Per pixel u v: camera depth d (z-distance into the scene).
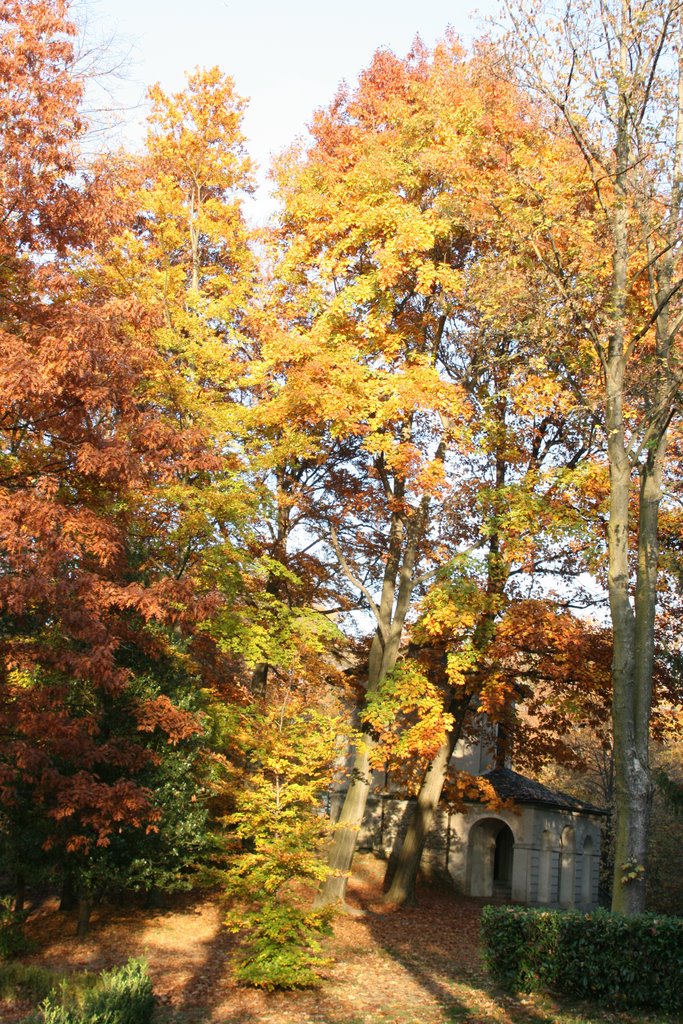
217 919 22.11
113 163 15.55
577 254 17.47
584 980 14.37
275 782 18.00
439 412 21.52
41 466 14.68
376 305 23.22
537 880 34.31
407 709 22.98
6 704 13.16
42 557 12.39
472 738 35.16
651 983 13.88
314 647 21.84
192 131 24.34
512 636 22.19
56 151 13.95
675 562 20.33
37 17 14.01
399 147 22.55
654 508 17.19
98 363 13.19
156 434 13.98
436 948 21.89
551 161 19.27
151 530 20.53
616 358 17.16
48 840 16.61
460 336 22.73
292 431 22.03
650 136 16.73
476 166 21.31
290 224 24.70
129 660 19.95
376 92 25.00
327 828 18.09
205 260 25.19
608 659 22.69
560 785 49.88
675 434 18.44
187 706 20.45
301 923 16.78
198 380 22.39
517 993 15.38
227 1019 14.43
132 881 19.22
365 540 26.59
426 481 21.02
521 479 23.08
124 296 20.95
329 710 21.28
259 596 22.89
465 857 35.31
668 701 24.72
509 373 22.81
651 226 17.09
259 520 23.28
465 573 22.48
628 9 16.42
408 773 26.86
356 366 21.53
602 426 17.53
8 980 14.26
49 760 13.49
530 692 27.66
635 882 15.29
